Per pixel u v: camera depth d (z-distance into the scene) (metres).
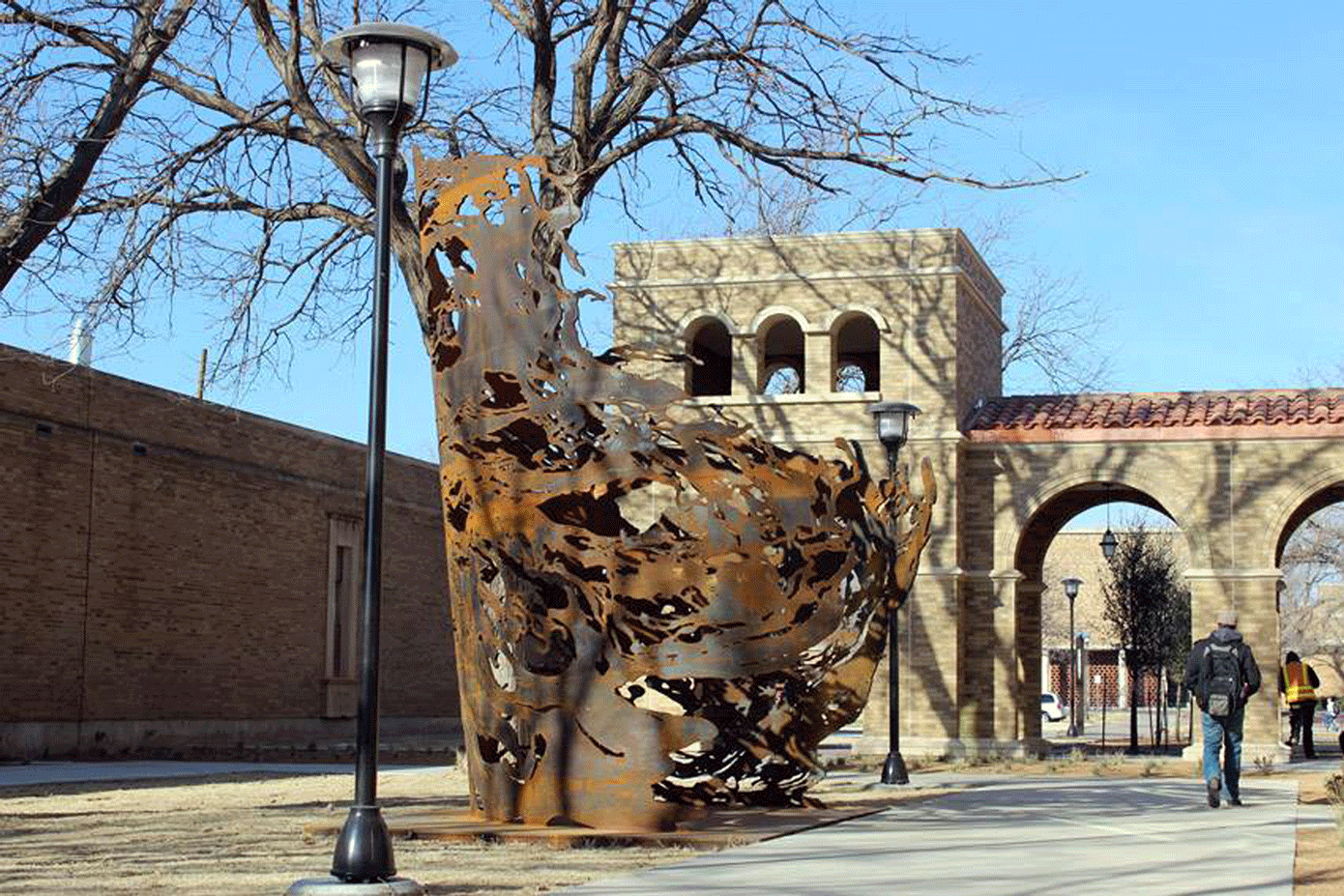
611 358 14.08
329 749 31.31
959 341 30.34
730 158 22.80
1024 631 32.31
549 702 13.72
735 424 13.65
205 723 32.06
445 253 14.11
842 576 13.90
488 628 13.86
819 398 30.42
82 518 28.64
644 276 31.67
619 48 23.11
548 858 12.24
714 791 15.77
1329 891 10.30
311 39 22.02
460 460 13.81
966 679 30.09
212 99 22.55
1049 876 11.08
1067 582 44.00
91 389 28.88
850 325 33.03
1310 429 28.78
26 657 27.20
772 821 15.05
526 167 13.90
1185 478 29.45
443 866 11.68
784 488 13.70
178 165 22.42
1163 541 56.72
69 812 17.08
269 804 17.92
